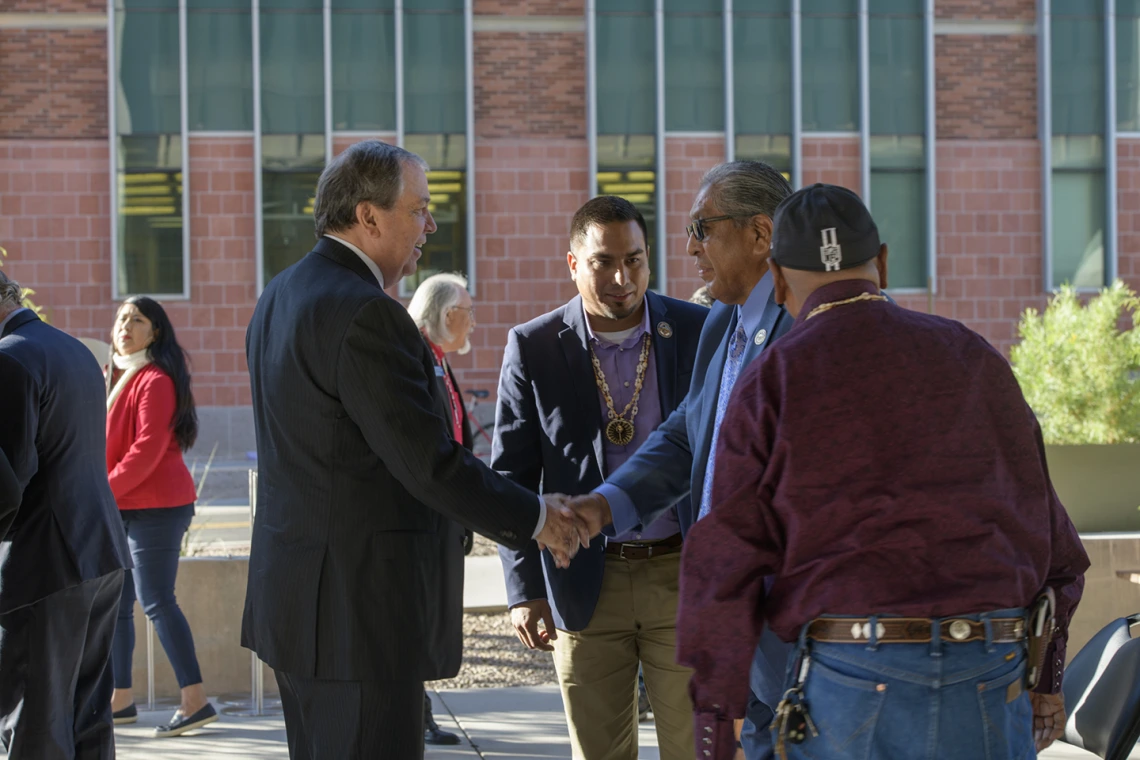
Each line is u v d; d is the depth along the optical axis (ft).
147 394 15.64
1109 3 54.70
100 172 51.65
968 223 55.06
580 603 10.55
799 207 7.14
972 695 6.50
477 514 8.68
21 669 11.21
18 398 10.68
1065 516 7.24
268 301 9.25
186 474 16.08
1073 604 7.32
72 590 11.41
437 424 8.57
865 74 53.93
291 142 52.29
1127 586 17.24
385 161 9.04
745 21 53.78
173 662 15.72
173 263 51.93
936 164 54.85
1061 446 19.38
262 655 8.89
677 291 53.67
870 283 7.04
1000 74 55.11
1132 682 8.98
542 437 10.98
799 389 6.68
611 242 10.61
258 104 51.80
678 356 11.02
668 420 10.25
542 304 53.36
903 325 6.84
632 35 53.47
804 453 6.61
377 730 8.61
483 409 52.70
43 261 51.42
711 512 6.88
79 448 11.53
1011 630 6.67
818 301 7.04
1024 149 55.26
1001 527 6.63
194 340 51.85
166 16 51.57
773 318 8.77
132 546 15.76
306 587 8.63
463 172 52.85
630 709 10.96
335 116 52.42
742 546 6.75
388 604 8.62
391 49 52.49
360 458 8.64
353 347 8.42
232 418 51.70
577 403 10.89
